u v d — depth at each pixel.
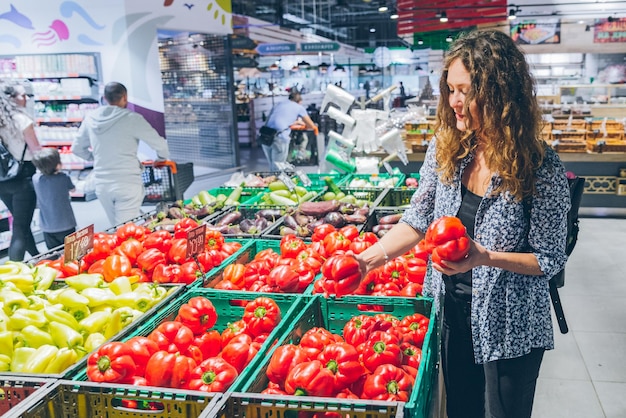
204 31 10.96
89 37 9.29
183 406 1.80
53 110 10.12
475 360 2.16
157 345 2.13
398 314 2.71
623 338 4.55
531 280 2.05
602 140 8.22
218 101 13.68
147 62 9.32
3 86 6.29
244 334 2.36
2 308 2.41
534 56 18.14
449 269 1.86
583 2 12.86
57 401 1.89
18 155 6.31
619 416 3.53
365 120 5.89
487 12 12.58
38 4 9.37
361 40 33.25
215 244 3.58
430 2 13.11
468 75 1.91
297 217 4.29
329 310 2.79
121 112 5.90
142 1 9.15
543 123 1.97
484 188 2.07
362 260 2.21
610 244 7.04
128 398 1.84
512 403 2.15
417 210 2.28
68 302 2.50
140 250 3.16
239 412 1.78
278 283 2.90
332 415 1.84
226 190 5.63
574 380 3.95
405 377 2.04
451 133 2.10
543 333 2.08
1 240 7.49
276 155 10.84
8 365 2.18
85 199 10.44
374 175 5.99
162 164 8.55
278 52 19.11
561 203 1.96
